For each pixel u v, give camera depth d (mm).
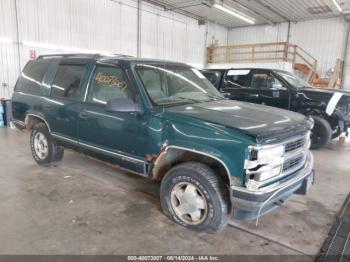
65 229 2777
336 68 13742
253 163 2316
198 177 2639
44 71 4277
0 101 8164
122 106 2846
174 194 2889
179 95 3312
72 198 3467
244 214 2508
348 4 13500
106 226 2854
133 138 3037
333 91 6262
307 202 3568
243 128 2416
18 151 5477
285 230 2887
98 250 2467
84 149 3664
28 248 2463
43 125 4367
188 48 16234
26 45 9250
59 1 9898
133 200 3457
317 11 14547
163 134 2787
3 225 2816
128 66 3166
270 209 2664
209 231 2756
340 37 15414
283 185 2492
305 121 2953
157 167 2912
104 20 11500
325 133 6141
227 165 2418
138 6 12836
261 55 18281
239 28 18797
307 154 3098
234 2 13500
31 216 3008
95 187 3824
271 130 2436
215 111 2871
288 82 6574
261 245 2613
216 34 18188
